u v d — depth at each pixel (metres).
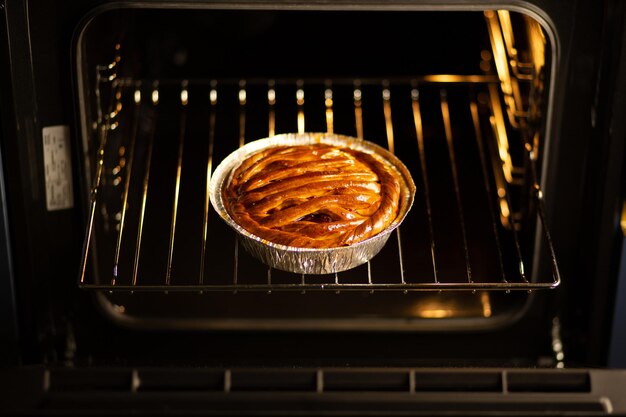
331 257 1.15
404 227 1.45
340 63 1.66
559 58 1.21
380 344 1.40
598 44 1.20
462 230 1.42
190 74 1.64
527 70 1.35
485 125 1.58
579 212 1.29
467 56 1.63
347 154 1.24
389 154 1.26
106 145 1.34
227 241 1.42
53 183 1.27
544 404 1.09
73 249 1.32
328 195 1.17
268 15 1.67
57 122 1.24
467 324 1.38
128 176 1.40
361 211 1.17
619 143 1.23
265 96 1.62
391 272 1.39
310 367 1.13
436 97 1.63
